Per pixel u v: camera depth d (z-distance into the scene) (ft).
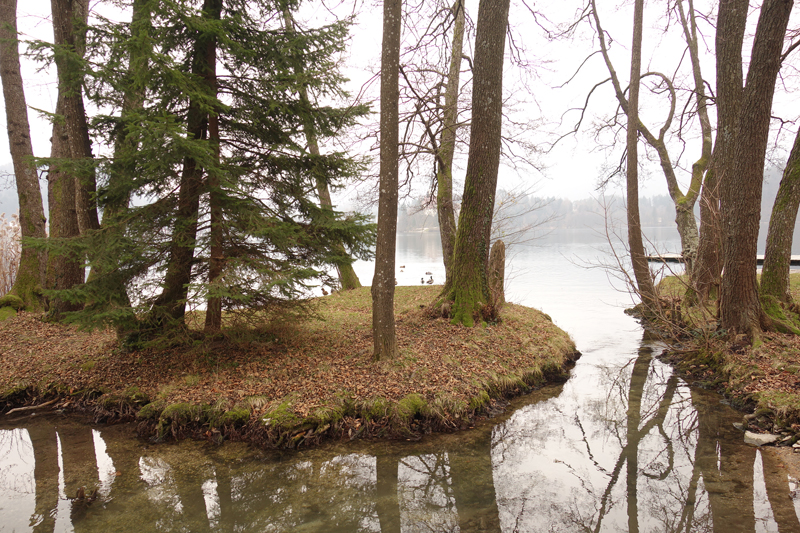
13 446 20.45
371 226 24.93
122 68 20.38
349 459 18.89
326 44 23.77
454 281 32.65
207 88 21.52
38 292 36.09
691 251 47.14
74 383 24.91
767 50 24.38
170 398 22.08
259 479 17.46
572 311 50.14
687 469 17.44
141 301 22.56
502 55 30.25
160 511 15.46
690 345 30.91
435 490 16.69
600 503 15.48
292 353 25.98
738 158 26.53
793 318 27.78
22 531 14.33
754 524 13.62
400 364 24.31
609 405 24.56
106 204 22.70
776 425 19.75
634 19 44.98
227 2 23.81
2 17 34.09
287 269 22.38
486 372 25.48
